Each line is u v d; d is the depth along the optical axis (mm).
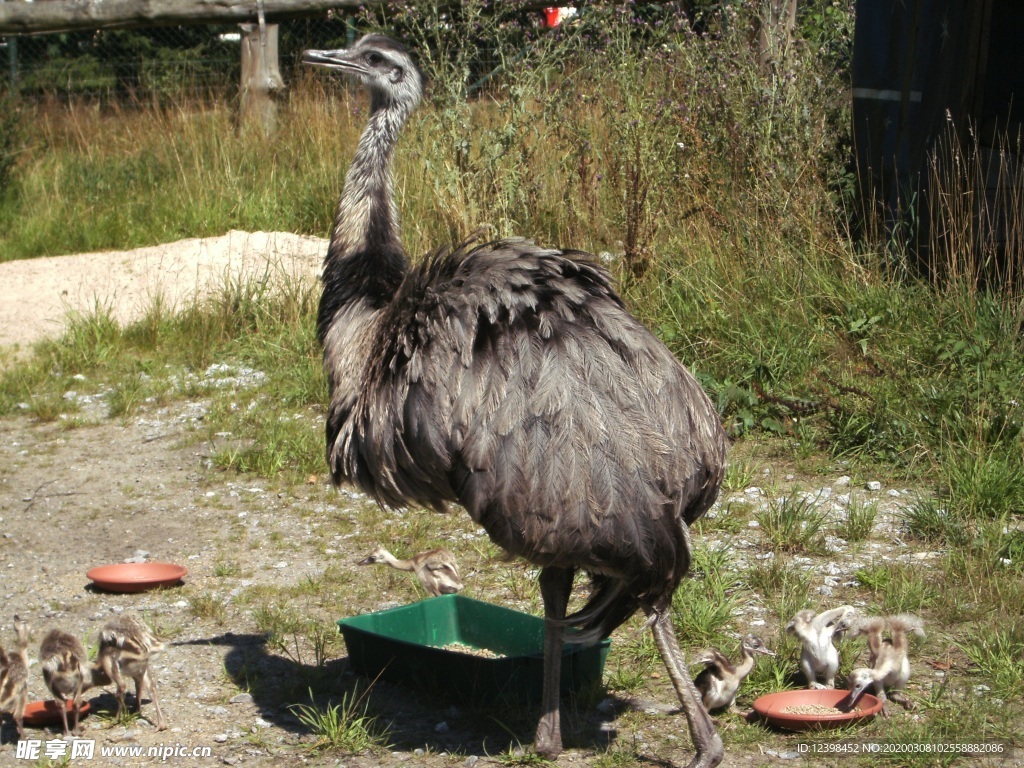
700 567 6020
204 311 9070
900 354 7207
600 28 9141
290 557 6340
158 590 6102
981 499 6359
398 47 5719
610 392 4934
